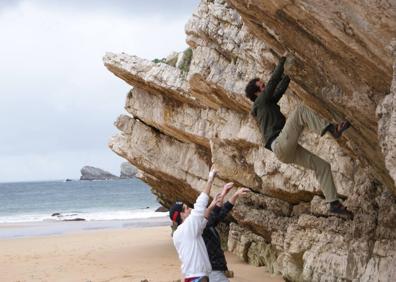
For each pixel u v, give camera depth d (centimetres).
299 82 933
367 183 1220
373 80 809
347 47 779
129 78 2130
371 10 721
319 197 1419
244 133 1642
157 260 2236
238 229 2061
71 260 2386
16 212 7581
